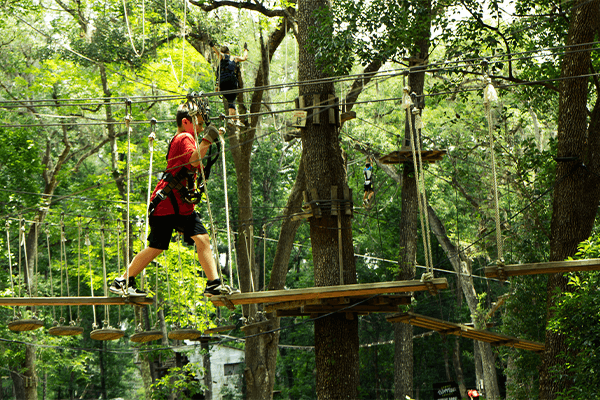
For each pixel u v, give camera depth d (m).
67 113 22.47
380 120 26.72
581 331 9.22
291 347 35.94
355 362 12.02
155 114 24.00
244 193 18.39
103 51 18.20
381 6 13.23
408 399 14.67
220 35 18.08
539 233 16.58
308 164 12.70
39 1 21.03
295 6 17.75
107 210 21.45
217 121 21.53
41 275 29.06
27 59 25.14
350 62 13.18
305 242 35.69
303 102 12.70
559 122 12.73
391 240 30.22
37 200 22.25
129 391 41.88
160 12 17.95
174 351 23.11
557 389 11.49
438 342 35.91
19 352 21.20
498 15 14.77
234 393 38.22
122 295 6.15
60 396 41.19
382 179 31.23
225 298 6.36
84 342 35.34
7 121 23.19
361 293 6.94
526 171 17.06
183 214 5.88
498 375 36.28
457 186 22.88
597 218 16.02
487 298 34.62
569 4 13.84
